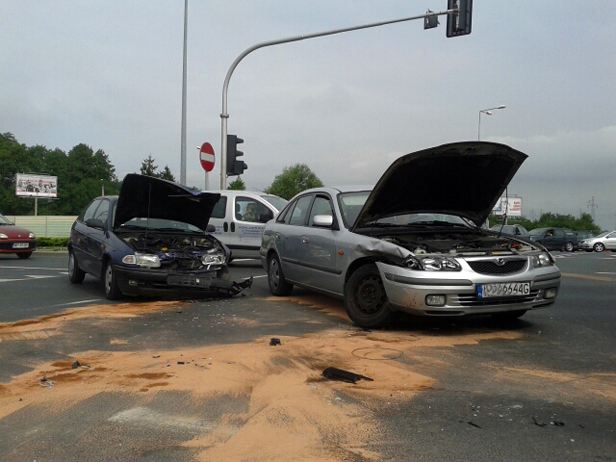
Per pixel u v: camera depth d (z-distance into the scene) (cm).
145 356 522
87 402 397
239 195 1514
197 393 415
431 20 1439
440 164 691
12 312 775
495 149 690
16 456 316
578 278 1346
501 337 616
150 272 850
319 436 341
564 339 608
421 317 727
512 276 612
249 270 1404
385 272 624
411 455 317
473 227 811
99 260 936
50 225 4169
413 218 797
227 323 694
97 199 1110
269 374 462
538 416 377
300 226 857
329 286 751
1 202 8794
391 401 403
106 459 312
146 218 1010
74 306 832
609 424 363
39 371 474
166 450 322
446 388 433
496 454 319
